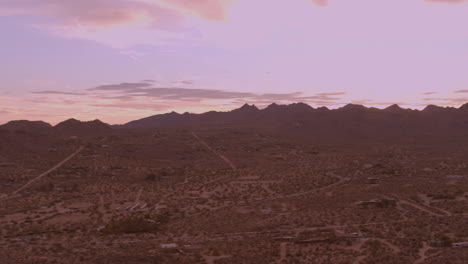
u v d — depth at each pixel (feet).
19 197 401.90
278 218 297.33
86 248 223.71
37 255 206.80
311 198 371.15
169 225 292.20
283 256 201.16
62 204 370.32
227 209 339.57
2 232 271.90
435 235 227.40
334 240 225.97
